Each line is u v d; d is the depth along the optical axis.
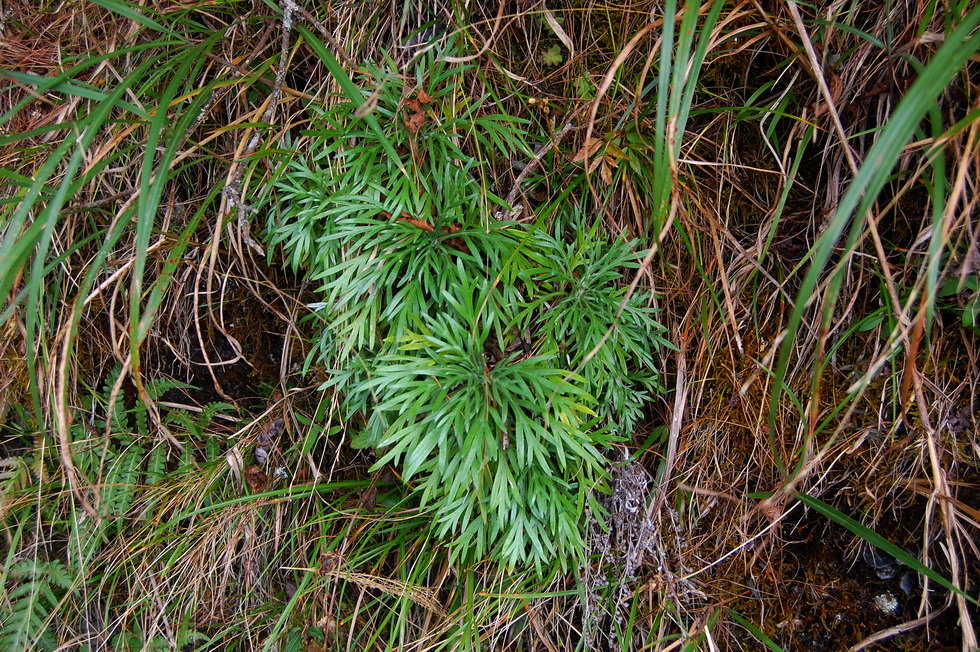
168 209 0.53
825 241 0.33
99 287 0.49
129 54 0.53
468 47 0.51
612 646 0.51
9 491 0.52
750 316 0.51
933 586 0.48
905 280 0.48
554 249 0.48
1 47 0.53
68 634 0.54
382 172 0.49
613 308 0.48
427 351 0.45
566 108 0.52
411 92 0.48
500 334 0.46
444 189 0.48
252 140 0.50
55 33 0.53
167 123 0.50
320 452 0.55
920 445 0.48
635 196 0.50
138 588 0.54
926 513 0.46
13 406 0.54
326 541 0.53
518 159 0.52
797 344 0.50
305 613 0.53
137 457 0.54
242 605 0.55
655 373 0.50
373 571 0.53
